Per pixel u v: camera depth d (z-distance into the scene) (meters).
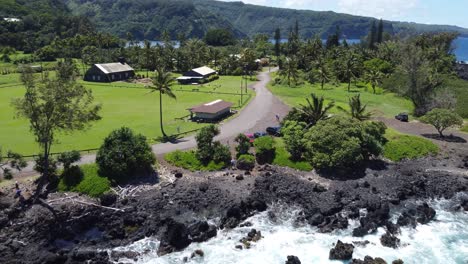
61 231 47.28
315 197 56.16
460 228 50.88
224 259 43.78
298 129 71.56
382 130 74.31
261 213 53.28
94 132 81.88
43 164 56.00
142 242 46.94
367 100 119.62
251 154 67.19
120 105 111.44
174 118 95.00
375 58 184.75
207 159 65.06
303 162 65.56
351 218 52.06
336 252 43.78
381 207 53.59
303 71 184.38
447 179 63.03
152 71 192.12
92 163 60.81
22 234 46.16
